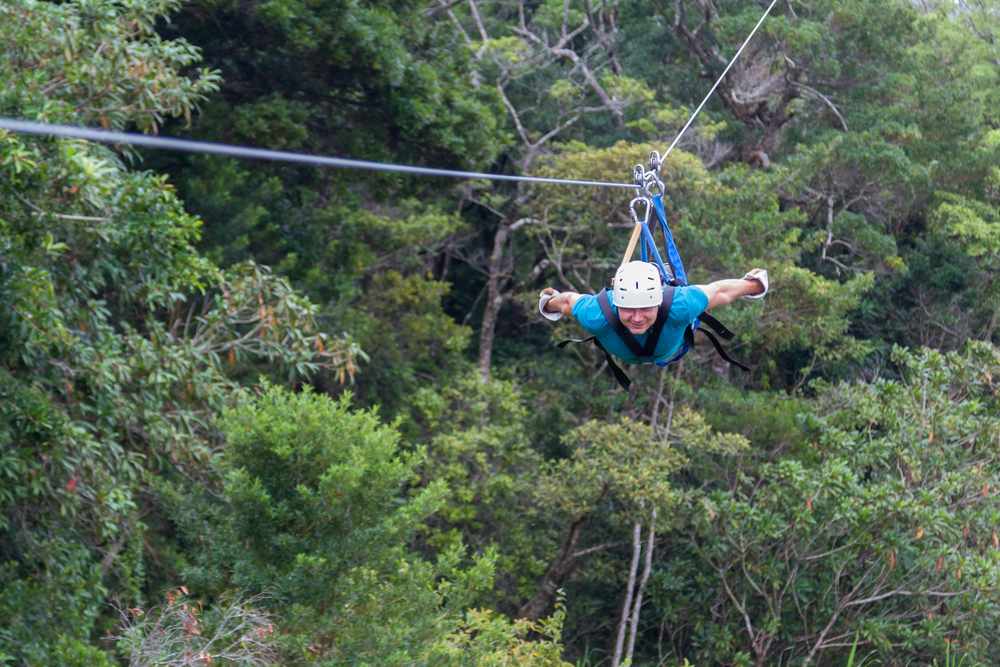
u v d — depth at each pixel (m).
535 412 20.45
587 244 20.70
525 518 18.33
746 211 17.14
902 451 13.84
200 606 8.41
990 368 14.37
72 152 7.48
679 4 23.61
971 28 30.88
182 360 9.34
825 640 15.43
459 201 25.97
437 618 8.97
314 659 8.21
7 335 7.40
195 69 14.84
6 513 8.16
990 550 13.22
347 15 13.99
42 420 7.24
